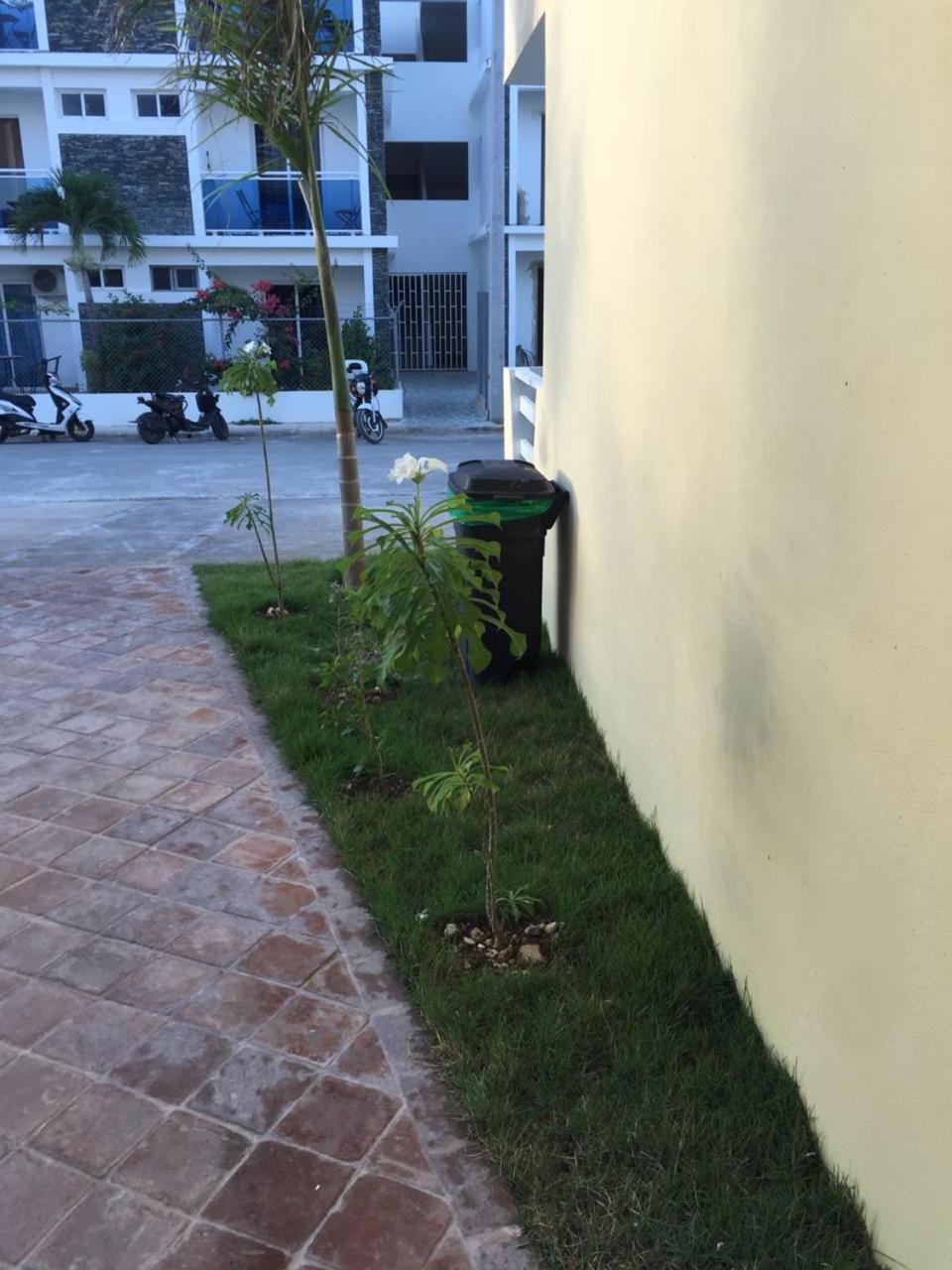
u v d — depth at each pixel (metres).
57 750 4.44
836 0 1.92
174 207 20.62
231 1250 2.05
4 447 16.55
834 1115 2.13
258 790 4.07
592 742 4.40
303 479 12.91
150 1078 2.52
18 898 3.30
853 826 1.99
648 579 3.53
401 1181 2.21
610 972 2.81
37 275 21.00
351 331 19.44
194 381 18.94
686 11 2.87
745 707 2.57
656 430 3.34
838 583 2.01
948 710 1.63
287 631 5.99
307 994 2.83
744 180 2.45
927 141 1.62
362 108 20.17
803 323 2.13
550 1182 2.18
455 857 3.39
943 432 1.61
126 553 8.62
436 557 2.63
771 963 2.47
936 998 1.71
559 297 5.16
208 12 4.65
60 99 20.19
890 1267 1.91
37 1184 2.21
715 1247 2.01
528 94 19.92
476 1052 2.56
